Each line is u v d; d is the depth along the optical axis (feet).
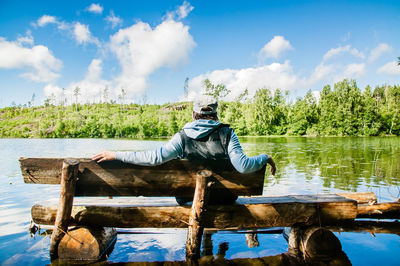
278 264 8.11
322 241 8.54
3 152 64.69
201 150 7.60
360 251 9.12
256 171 8.04
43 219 8.53
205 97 8.27
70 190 7.61
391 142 107.45
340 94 233.55
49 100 441.68
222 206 8.22
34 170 7.73
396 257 8.69
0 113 426.10
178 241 10.02
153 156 7.29
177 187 7.95
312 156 47.47
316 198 9.43
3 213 13.64
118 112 376.89
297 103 260.42
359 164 35.12
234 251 9.12
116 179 7.80
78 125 291.17
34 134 283.59
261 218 8.42
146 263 8.07
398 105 219.61
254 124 242.99
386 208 11.48
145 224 8.27
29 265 7.92
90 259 8.16
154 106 430.20
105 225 8.35
